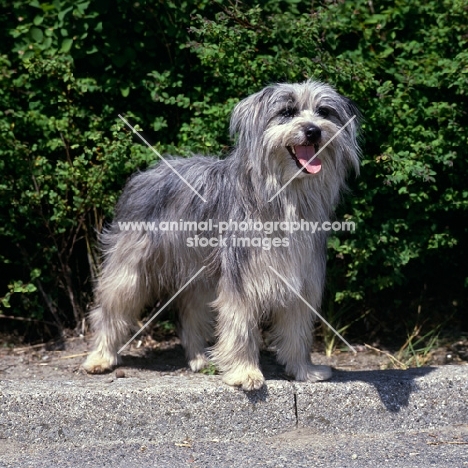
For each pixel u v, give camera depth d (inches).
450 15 123.9
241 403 109.8
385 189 125.3
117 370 119.0
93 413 108.6
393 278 126.6
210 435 109.7
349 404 110.9
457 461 102.9
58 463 103.5
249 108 109.6
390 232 127.3
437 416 111.9
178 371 119.5
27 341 130.4
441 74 123.2
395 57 127.2
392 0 127.3
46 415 108.4
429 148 123.2
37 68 124.0
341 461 103.3
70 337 130.4
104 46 127.4
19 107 127.0
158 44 128.6
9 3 127.3
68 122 126.2
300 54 123.6
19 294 130.6
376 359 126.8
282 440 109.4
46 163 125.9
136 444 108.4
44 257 130.1
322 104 109.7
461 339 130.3
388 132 126.0
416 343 129.2
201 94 128.3
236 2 124.2
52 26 127.3
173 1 125.8
